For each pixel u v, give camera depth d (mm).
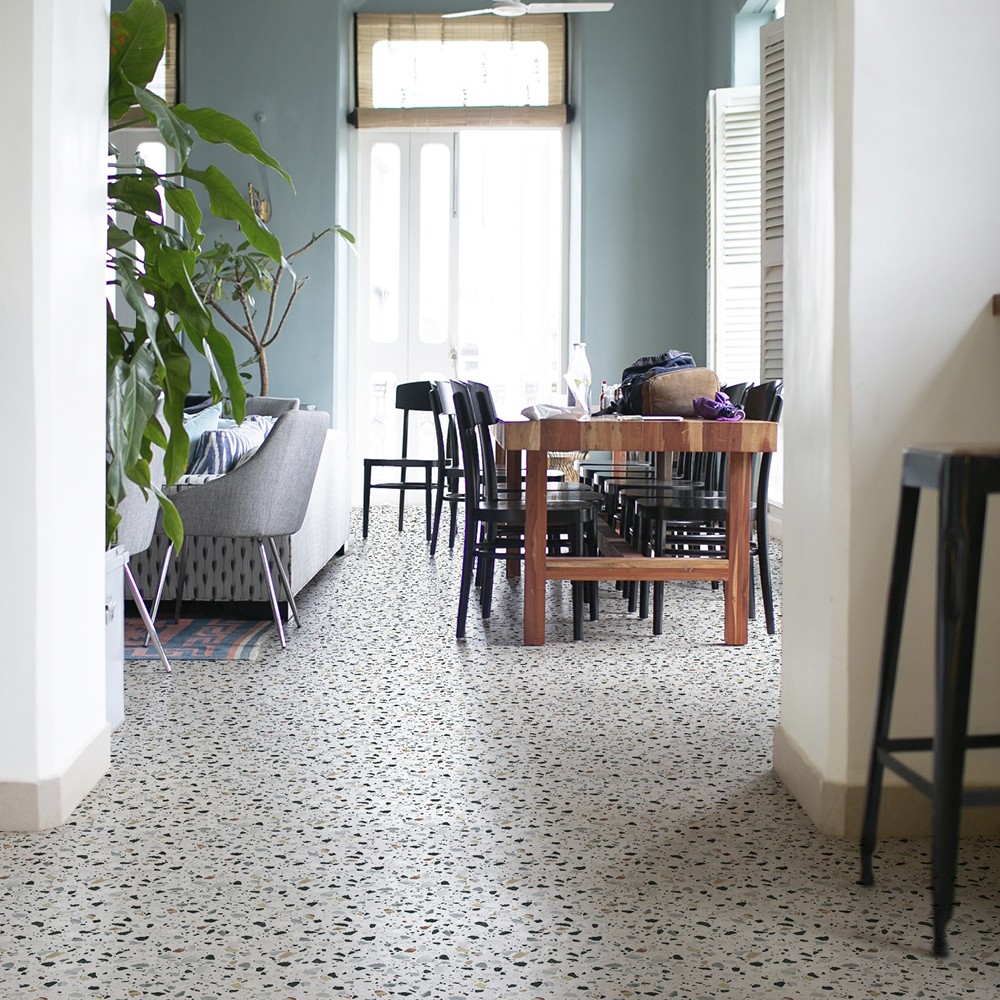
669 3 8344
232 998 1534
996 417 2092
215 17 8336
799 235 2383
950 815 1581
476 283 8914
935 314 2084
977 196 2076
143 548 3496
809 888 1911
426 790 2422
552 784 2465
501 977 1601
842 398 2107
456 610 4672
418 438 9016
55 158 2111
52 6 2072
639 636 4141
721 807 2316
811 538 2299
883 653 1869
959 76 2068
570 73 8656
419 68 8641
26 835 2139
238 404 2961
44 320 2096
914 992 1556
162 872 1966
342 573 5633
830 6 2131
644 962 1646
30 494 2111
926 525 2113
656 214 8438
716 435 3867
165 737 2805
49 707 2170
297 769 2562
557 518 4098
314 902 1851
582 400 4797
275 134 8367
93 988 1560
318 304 8391
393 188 8836
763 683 3414
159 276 2783
